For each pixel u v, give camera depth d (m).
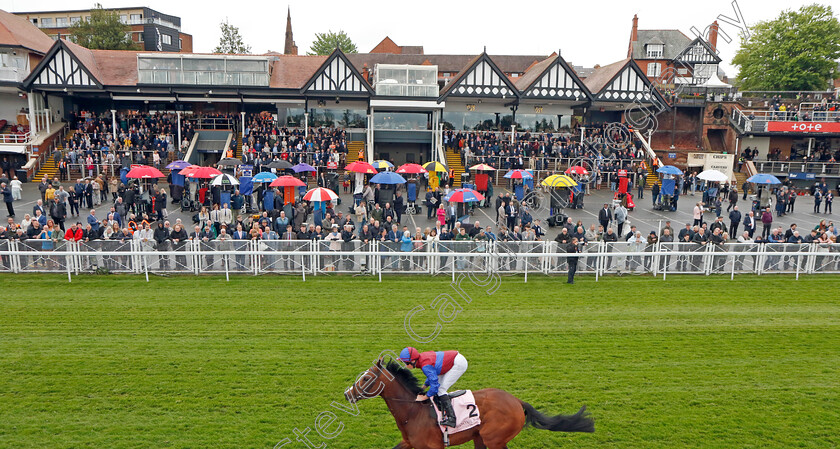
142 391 9.01
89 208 23.91
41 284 14.70
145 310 12.84
